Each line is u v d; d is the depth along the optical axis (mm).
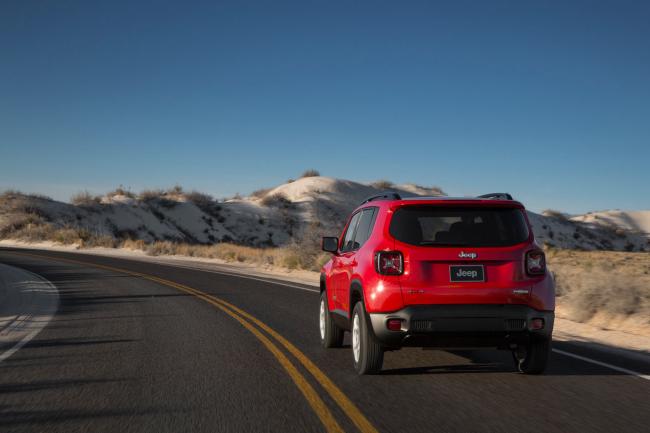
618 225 96125
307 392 6133
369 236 7012
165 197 71875
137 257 36688
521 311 6312
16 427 4996
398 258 6383
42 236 53656
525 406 5598
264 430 4895
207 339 9430
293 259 26797
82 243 46656
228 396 5973
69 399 5883
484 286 6320
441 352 8523
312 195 83500
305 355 8156
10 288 17938
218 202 75062
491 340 6391
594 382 6598
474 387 6359
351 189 90875
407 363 7684
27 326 10938
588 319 11922
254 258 33750
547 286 6477
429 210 6602
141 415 5332
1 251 39281
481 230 6605
